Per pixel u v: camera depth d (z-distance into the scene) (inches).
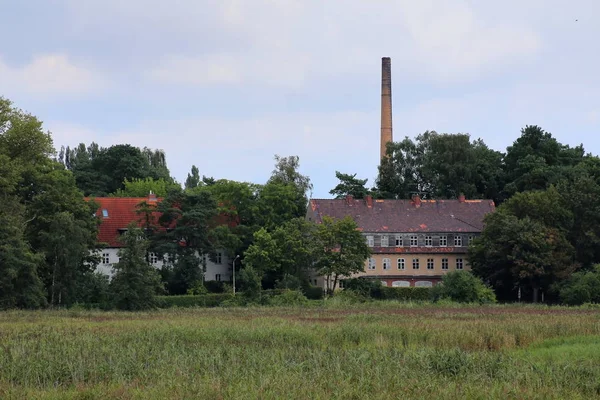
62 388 1364.4
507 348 2046.0
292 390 1243.2
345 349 1846.7
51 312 3422.7
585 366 1574.8
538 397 1252.5
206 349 1774.1
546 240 4985.2
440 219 6166.3
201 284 4943.4
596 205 5349.4
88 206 4648.1
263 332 2213.3
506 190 6510.8
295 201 6378.0
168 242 5103.3
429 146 7185.0
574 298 4687.5
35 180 4431.6
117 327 2465.6
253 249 5024.6
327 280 5044.3
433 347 1934.1
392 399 1214.9
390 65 7401.6
